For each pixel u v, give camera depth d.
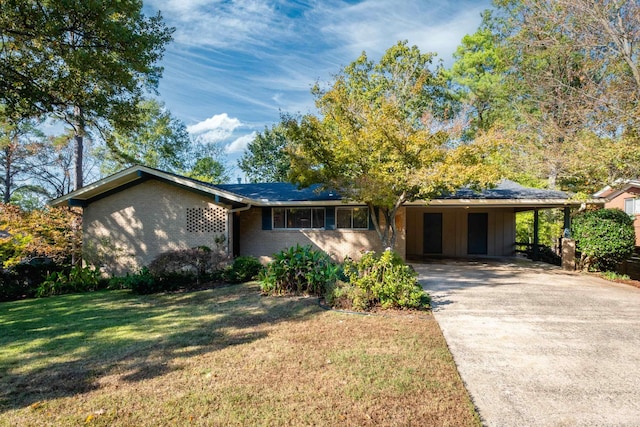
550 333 5.37
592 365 4.24
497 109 22.80
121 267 12.20
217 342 5.05
